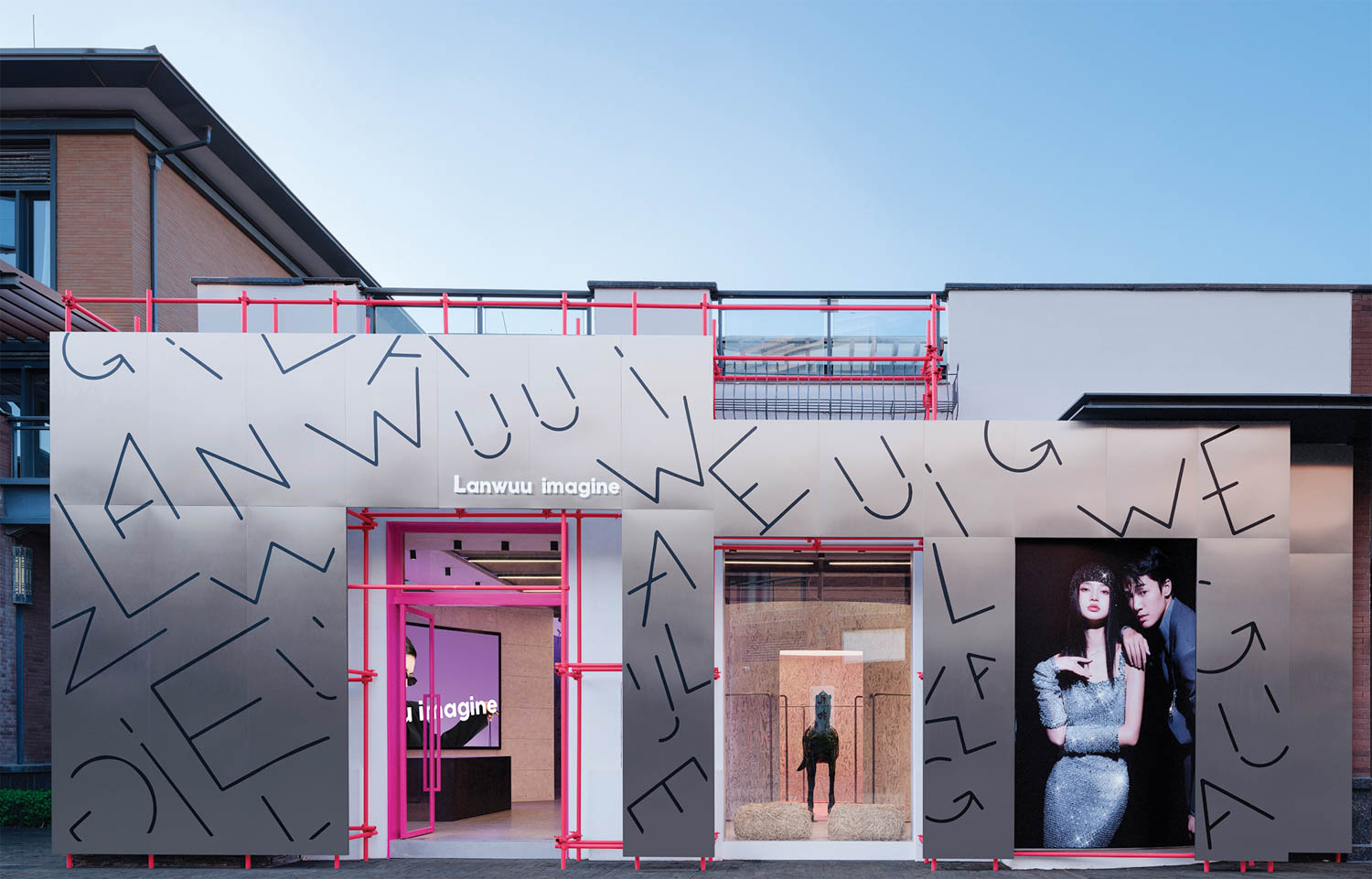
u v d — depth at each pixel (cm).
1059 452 910
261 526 899
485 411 912
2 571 1223
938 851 886
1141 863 912
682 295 1085
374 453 906
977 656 898
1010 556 904
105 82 1444
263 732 881
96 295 1471
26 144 1495
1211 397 867
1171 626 940
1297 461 942
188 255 1644
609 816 930
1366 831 945
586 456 910
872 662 975
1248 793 888
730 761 966
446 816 1096
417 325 1120
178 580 895
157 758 880
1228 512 901
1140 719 936
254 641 889
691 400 916
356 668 962
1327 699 905
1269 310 1056
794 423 916
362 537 977
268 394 911
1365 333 1054
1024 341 1065
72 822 876
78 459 902
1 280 1084
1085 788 930
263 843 873
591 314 1084
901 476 911
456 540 1015
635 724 888
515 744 1273
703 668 894
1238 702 893
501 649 1252
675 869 882
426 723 1069
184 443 905
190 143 1573
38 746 1260
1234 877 867
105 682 886
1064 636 943
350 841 936
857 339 1086
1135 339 1061
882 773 963
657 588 902
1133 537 902
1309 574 924
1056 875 875
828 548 976
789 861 932
